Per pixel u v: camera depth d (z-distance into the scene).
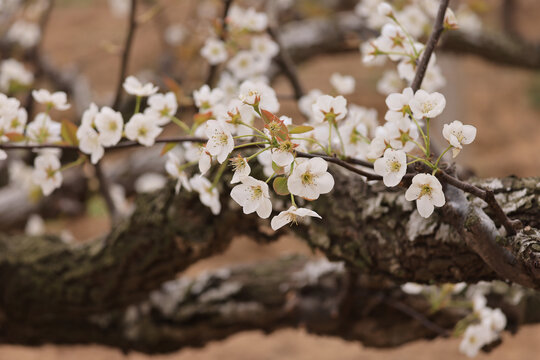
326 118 1.40
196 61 2.96
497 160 7.17
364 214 1.54
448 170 1.42
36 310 1.87
